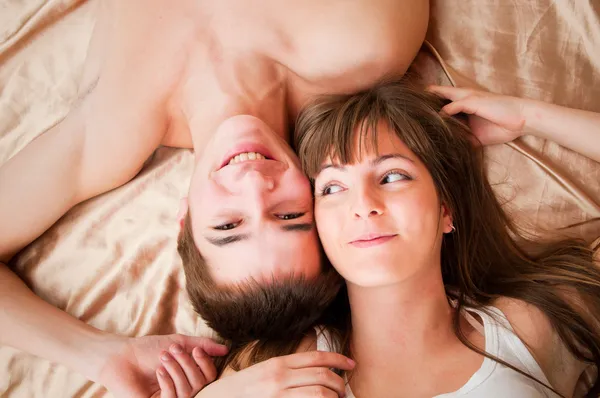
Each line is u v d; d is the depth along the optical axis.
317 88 1.57
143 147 1.62
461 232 1.50
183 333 1.66
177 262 1.70
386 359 1.39
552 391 1.35
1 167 1.61
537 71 1.63
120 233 1.73
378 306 1.37
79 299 1.70
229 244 1.35
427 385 1.36
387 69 1.53
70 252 1.72
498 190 1.61
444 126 1.44
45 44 1.83
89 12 1.83
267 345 1.48
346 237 1.29
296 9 1.52
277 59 1.54
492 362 1.35
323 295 1.43
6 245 1.65
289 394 1.27
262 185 1.33
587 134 1.50
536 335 1.40
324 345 1.47
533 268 1.51
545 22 1.65
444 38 1.69
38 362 1.66
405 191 1.29
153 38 1.54
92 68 1.67
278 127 1.55
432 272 1.37
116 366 1.50
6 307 1.60
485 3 1.68
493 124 1.57
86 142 1.58
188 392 1.42
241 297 1.36
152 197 1.73
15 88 1.81
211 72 1.53
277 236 1.34
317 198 1.38
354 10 1.50
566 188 1.58
